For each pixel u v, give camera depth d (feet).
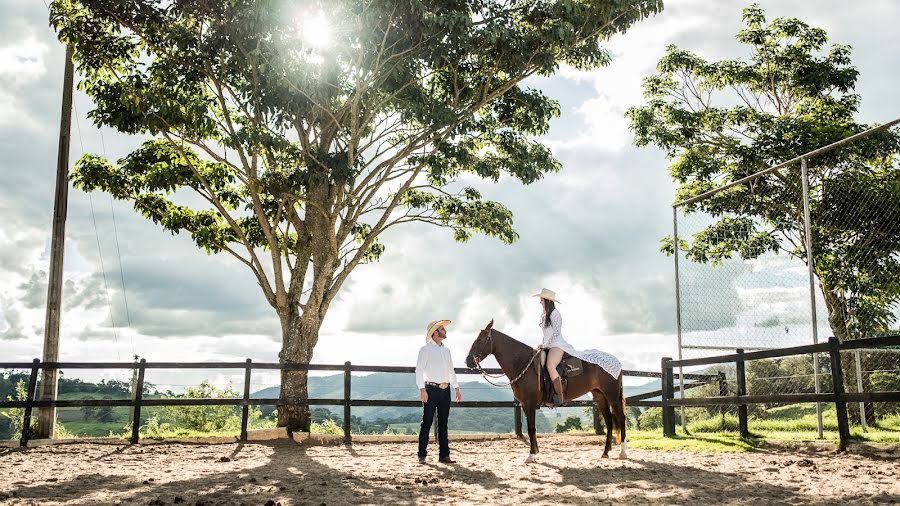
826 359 47.03
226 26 45.32
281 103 47.29
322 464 33.32
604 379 32.96
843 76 73.31
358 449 42.24
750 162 68.33
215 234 55.88
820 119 69.31
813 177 56.80
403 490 23.73
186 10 45.57
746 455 32.63
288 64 44.65
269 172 47.29
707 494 21.63
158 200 56.18
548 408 32.96
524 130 57.93
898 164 48.47
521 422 49.73
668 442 39.47
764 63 76.64
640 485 23.68
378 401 47.93
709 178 74.02
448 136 51.80
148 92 46.11
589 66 52.26
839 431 31.22
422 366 33.60
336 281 53.62
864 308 46.03
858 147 55.77
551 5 48.34
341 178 47.21
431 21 43.91
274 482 25.91
